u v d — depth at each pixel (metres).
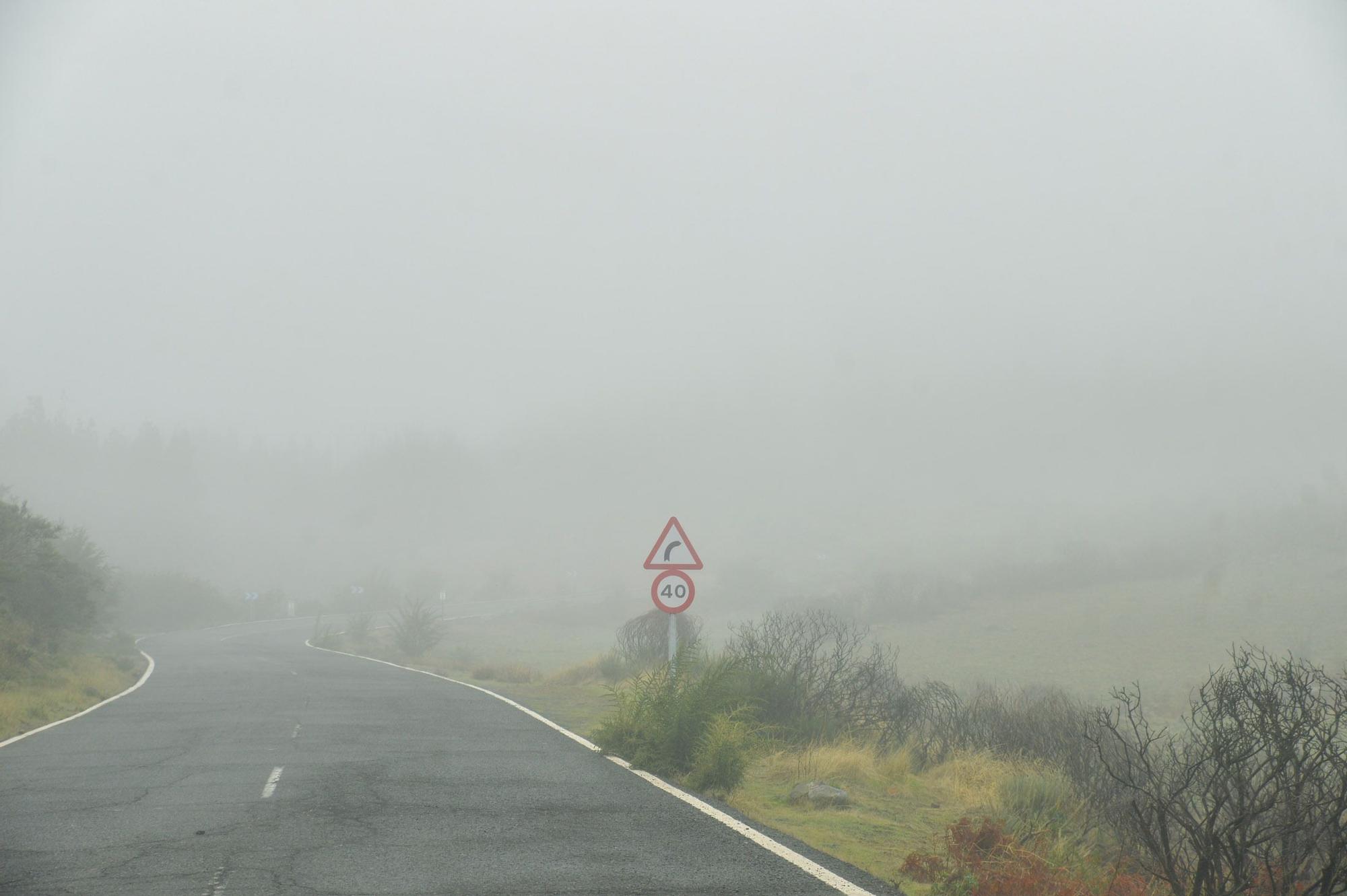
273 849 6.60
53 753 11.22
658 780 9.48
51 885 5.72
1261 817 5.95
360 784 9.09
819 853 6.71
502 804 8.16
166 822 7.45
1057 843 7.39
